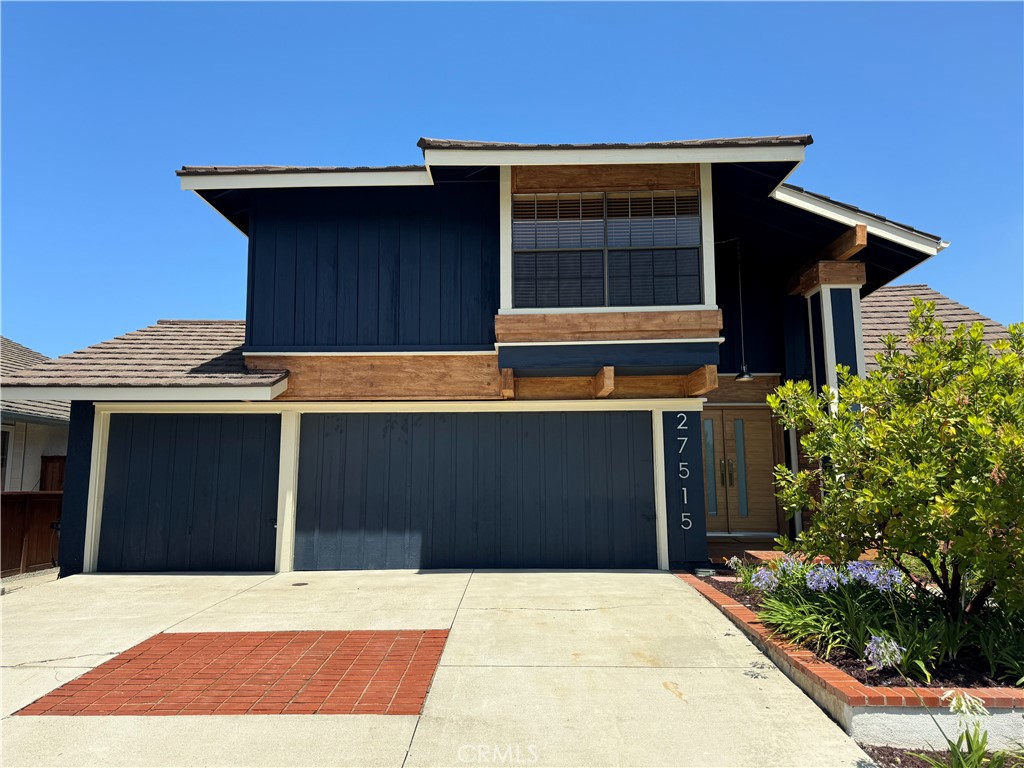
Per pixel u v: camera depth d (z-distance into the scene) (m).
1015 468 4.59
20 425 13.34
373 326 9.67
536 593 7.89
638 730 4.28
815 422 5.79
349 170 9.35
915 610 5.74
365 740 4.15
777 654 5.43
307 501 9.61
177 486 9.60
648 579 8.71
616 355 8.85
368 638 6.18
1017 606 4.73
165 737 4.20
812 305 10.27
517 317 8.84
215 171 9.32
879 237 9.52
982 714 4.11
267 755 3.97
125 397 8.82
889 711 4.23
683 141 8.73
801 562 7.39
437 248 9.80
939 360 5.77
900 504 4.96
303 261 9.76
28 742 4.14
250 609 7.28
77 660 5.65
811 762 3.90
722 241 10.89
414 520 9.60
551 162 8.76
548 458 9.73
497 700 4.74
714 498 11.05
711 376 8.76
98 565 9.41
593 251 9.12
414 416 9.79
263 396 8.88
